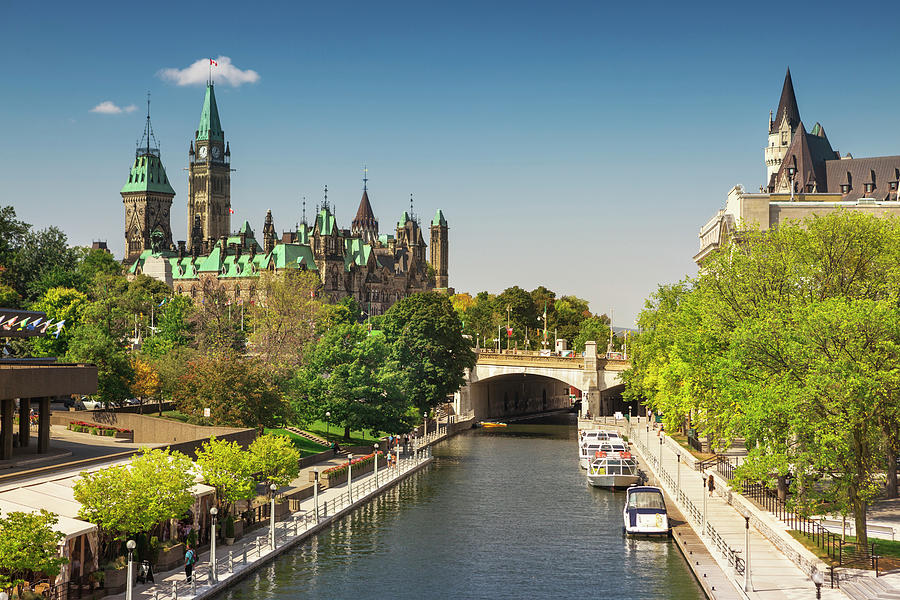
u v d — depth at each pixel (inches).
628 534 3521.2
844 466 2524.6
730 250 3651.6
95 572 2416.3
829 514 3078.2
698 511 3474.4
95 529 2358.5
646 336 5723.4
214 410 4675.2
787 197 7062.0
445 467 5605.3
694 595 2694.4
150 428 4370.1
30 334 3599.9
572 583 2883.9
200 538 3100.4
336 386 5698.8
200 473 3142.2
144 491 2498.8
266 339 7180.1
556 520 3907.5
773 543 2950.3
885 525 2903.5
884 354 2486.5
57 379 3415.4
